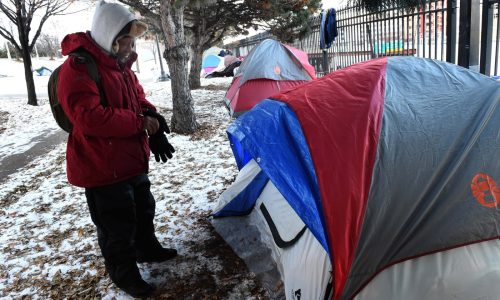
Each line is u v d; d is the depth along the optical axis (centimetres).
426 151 218
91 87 227
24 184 554
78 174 248
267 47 816
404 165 214
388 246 207
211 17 1420
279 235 295
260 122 244
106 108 232
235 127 254
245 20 1413
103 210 256
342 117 229
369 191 207
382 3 930
